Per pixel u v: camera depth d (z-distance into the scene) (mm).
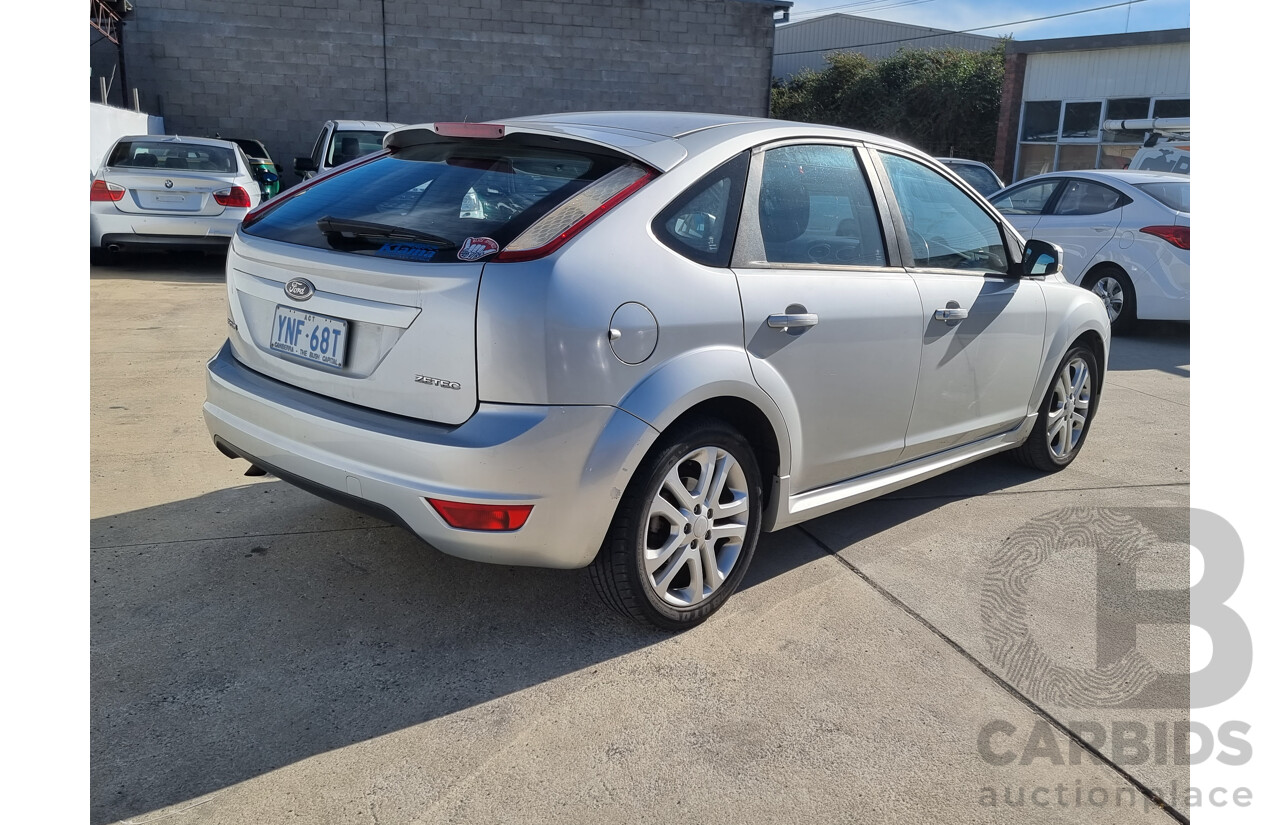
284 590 3070
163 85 17422
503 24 18500
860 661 2811
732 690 2629
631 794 2188
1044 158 21828
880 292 3283
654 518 2775
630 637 2885
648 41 19266
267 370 2875
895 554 3605
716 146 2895
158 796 2109
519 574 3264
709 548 2902
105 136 12688
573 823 2086
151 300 8117
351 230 2662
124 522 3521
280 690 2529
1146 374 7152
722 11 19500
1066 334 4352
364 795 2145
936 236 3684
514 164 2803
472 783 2199
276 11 17516
